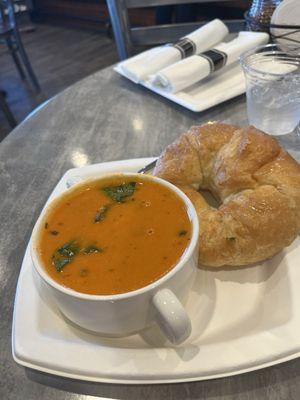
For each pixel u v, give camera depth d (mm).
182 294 496
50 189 804
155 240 508
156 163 725
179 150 694
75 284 469
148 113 1028
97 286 465
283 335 478
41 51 3826
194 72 1040
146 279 465
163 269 473
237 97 1053
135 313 466
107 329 498
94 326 496
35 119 1038
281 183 592
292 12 1045
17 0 4262
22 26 4363
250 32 1190
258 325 521
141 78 1110
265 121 891
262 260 603
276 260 595
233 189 627
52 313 543
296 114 886
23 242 685
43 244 520
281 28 1071
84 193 583
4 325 553
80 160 879
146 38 1520
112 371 462
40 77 3348
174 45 1160
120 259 490
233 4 3086
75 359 474
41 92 3104
